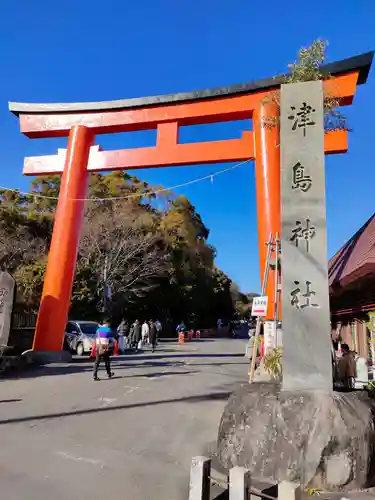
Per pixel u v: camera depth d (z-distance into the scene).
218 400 9.86
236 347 29.88
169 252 38.47
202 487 3.89
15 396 9.87
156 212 41.91
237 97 16.92
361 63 15.18
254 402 5.59
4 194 36.25
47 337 17.12
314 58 8.41
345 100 15.45
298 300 6.16
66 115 18.83
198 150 16.98
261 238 15.56
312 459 4.90
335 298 15.01
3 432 6.78
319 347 5.95
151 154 17.44
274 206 15.51
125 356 21.16
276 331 11.55
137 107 17.95
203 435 6.96
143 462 5.59
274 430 5.24
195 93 17.22
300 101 6.89
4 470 5.12
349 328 14.59
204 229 50.03
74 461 5.53
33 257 31.44
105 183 37.03
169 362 18.02
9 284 15.15
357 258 9.08
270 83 16.47
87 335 22.53
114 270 31.08
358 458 4.88
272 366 8.77
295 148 6.73
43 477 4.94
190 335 42.97
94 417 7.96
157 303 42.47
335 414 5.04
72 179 17.97
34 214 33.62
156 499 4.41
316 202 6.48
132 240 32.56
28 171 19.02
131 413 8.38
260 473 5.12
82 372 14.19
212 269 54.47
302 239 6.39
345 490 4.78
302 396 5.38
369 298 10.77
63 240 17.56
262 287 12.45
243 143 16.66
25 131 19.02
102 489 4.64
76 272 30.12
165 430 7.23
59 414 8.12
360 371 11.28
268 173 15.73
